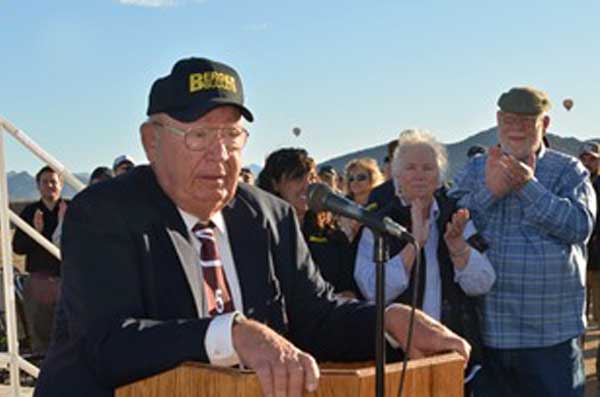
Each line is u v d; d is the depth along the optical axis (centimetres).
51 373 245
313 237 434
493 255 459
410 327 228
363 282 418
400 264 413
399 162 422
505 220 461
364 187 634
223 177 247
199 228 254
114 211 239
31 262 732
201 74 244
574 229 451
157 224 244
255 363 199
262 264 262
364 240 431
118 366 217
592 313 1093
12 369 496
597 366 684
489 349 459
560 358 458
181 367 210
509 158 448
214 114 244
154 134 252
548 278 454
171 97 243
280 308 264
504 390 461
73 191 503
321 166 800
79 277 233
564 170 469
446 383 228
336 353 271
